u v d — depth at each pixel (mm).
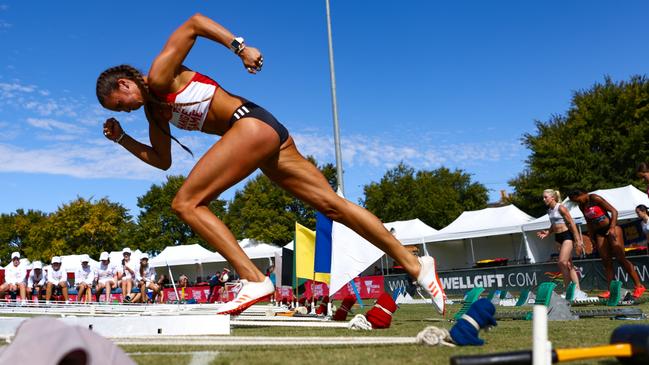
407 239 24312
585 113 34750
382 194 46562
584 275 13617
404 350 2297
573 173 33000
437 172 57188
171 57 2904
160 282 15852
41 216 58969
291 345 2604
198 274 38594
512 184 39844
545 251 23359
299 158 3156
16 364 1044
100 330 3072
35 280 16016
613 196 19109
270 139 2926
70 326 1167
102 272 14438
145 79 2986
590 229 8242
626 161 32969
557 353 1407
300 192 3188
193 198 2867
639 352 1460
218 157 2846
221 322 3400
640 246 14820
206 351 2416
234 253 2908
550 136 35500
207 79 3016
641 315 4738
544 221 21141
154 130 3227
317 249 6430
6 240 57875
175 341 2510
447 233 23469
